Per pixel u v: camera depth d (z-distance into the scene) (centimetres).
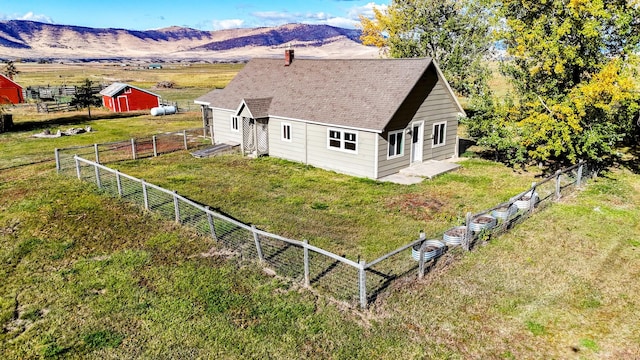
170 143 2900
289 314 891
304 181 1916
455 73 3125
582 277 1019
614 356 756
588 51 1736
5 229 1382
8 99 5659
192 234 1307
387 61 2188
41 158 2458
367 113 1964
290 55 2667
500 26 1927
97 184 1822
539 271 1048
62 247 1238
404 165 2097
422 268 1005
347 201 1628
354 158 2008
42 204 1590
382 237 1282
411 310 895
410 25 3194
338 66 2386
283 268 1087
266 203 1608
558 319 862
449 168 2097
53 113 4694
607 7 1641
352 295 956
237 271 1076
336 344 800
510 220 1328
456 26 3066
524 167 2097
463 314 881
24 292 1004
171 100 6050
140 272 1080
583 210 1452
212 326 859
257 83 2736
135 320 884
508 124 1903
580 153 1753
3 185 1869
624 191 1662
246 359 768
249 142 2469
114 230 1350
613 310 888
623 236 1245
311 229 1352
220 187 1823
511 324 848
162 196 1675
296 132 2259
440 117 2262
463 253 1138
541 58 1814
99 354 789
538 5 1797
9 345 819
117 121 4075
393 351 779
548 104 1814
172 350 795
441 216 1450
